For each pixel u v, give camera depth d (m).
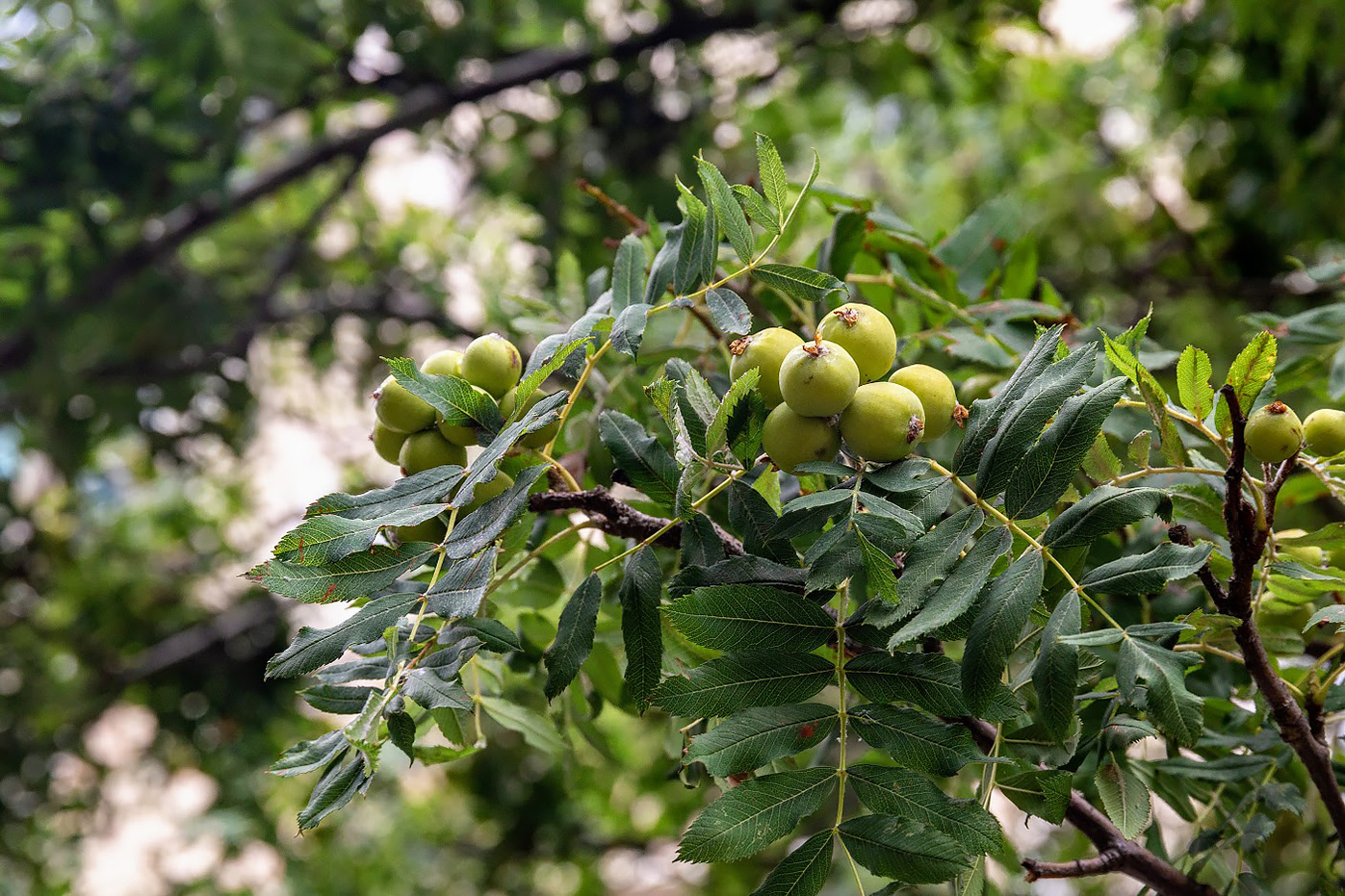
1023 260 1.20
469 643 0.91
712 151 2.72
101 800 3.13
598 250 2.56
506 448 0.91
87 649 3.16
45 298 2.67
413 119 2.73
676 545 0.97
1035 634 0.98
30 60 2.51
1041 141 3.38
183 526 3.57
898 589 0.89
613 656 1.11
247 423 3.15
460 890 3.34
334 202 2.96
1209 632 0.97
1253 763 1.00
